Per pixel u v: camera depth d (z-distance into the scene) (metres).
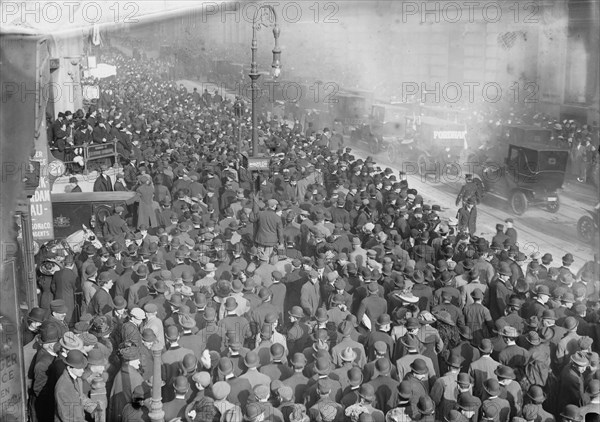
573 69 28.69
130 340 8.51
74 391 7.91
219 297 10.16
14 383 8.11
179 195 16.02
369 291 10.65
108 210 15.54
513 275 12.39
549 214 20.55
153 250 11.70
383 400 8.52
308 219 14.50
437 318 9.98
